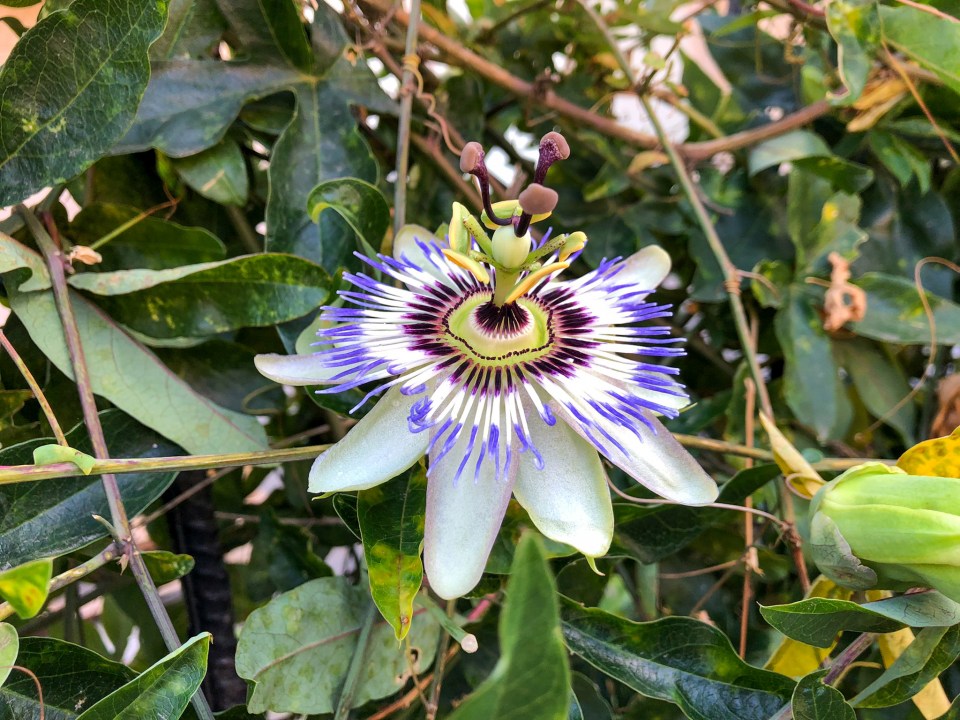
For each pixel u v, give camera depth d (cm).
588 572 17
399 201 16
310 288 14
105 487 13
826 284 19
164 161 16
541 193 12
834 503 12
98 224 16
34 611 10
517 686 7
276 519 17
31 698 12
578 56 22
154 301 14
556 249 14
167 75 16
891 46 18
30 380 13
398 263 14
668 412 12
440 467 12
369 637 14
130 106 13
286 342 15
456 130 20
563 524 12
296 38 16
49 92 13
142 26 13
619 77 23
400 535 13
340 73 17
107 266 16
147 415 14
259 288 14
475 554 11
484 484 12
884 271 21
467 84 20
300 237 16
